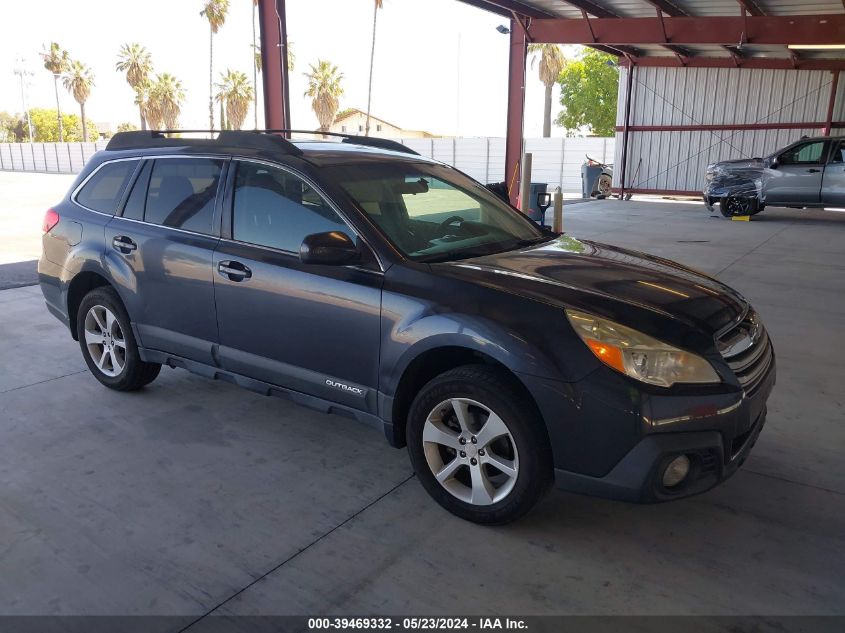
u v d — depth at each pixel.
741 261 9.93
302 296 3.46
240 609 2.56
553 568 2.81
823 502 3.32
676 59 21.52
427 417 3.14
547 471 2.91
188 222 4.02
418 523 3.13
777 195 15.09
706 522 3.15
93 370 4.77
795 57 19.33
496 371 2.96
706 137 21.69
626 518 3.18
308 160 3.67
